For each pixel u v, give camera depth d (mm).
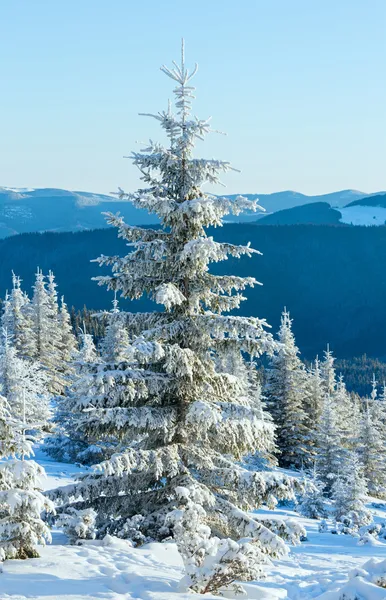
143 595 9148
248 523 13289
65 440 39062
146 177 14797
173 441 14906
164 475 14406
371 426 55469
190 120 14516
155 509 14422
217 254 14008
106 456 37750
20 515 11312
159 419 14211
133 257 14617
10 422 11789
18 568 10523
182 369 14055
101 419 13719
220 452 15438
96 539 14102
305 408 59781
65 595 9109
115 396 14102
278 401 51688
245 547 9984
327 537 25875
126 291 14797
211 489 14352
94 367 14422
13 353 42000
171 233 14844
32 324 66938
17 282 67000
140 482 14539
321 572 14586
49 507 11594
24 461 11523
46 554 11742
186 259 14453
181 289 14828
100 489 14273
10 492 11133
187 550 9953
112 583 9836
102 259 14609
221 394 15117
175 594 9211
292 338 52469
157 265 14680
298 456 50719
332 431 49094
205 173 14586
